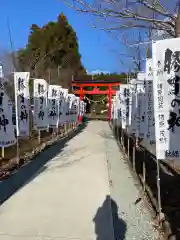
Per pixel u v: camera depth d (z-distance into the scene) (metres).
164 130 4.76
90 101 61.72
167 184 7.60
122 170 10.12
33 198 6.77
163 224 4.97
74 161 11.88
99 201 6.61
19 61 21.55
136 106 9.35
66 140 19.83
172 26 5.33
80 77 43.09
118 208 6.12
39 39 30.39
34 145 14.94
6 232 4.84
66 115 20.14
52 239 4.59
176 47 4.70
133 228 5.07
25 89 9.98
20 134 10.00
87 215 5.70
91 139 21.19
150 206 6.15
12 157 11.37
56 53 32.47
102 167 10.70
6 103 8.21
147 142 7.31
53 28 33.19
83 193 7.24
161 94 4.76
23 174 9.08
